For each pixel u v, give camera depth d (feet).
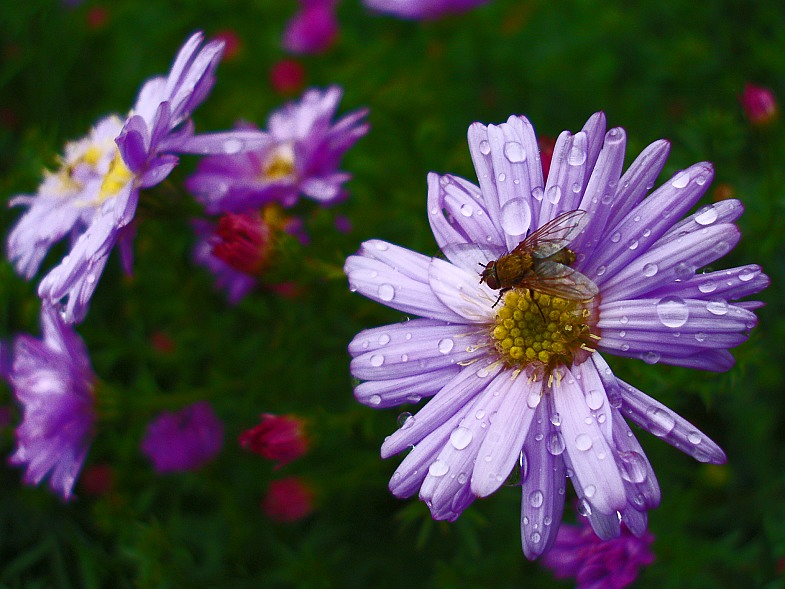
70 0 0.79
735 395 0.56
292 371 0.54
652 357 0.35
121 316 0.64
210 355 0.61
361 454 0.52
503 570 0.50
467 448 0.35
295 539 0.56
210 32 0.84
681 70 0.70
